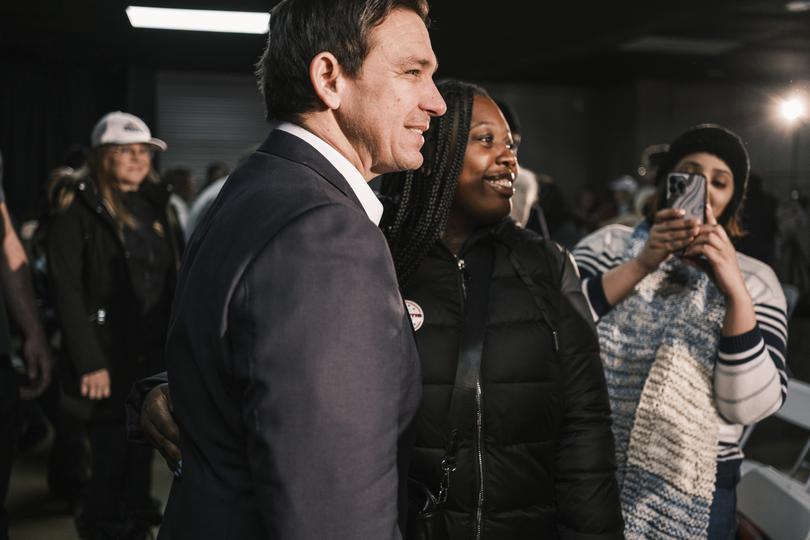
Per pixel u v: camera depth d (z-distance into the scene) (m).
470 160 1.47
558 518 1.52
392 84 0.98
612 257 2.03
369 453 0.84
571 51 10.26
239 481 0.93
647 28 8.94
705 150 1.86
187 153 13.20
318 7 0.97
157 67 12.70
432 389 1.40
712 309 1.74
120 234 3.17
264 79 1.05
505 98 14.43
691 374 1.70
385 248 0.92
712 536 1.75
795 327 8.38
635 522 1.69
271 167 0.98
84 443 3.82
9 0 8.47
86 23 9.42
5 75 12.29
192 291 0.95
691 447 1.68
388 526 0.86
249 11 6.55
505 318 1.45
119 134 3.17
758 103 12.84
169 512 1.03
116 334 3.19
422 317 1.43
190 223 4.83
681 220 1.65
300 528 0.82
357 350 0.85
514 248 1.51
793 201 10.99
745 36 9.67
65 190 3.18
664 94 13.66
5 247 2.73
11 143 12.37
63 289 3.09
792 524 1.76
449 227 1.53
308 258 0.86
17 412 2.49
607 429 1.54
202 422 0.96
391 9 0.98
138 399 1.30
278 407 0.83
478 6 8.03
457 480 1.39
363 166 1.03
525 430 1.43
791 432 5.08
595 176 14.77
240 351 0.87
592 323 1.57
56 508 3.84
